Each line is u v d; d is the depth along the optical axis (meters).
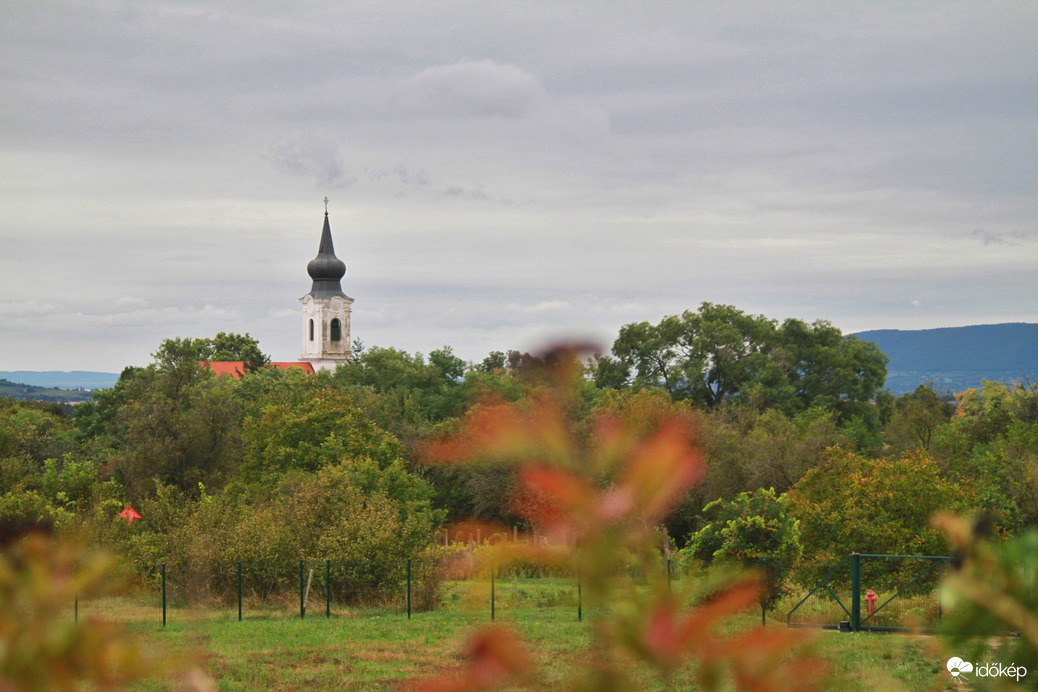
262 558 35.53
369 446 52.25
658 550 1.13
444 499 43.97
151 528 39.88
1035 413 78.75
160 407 58.47
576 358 1.18
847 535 30.28
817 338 98.56
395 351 94.19
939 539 29.03
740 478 49.69
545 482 1.14
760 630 1.12
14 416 74.94
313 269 165.88
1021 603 1.09
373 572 35.41
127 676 1.30
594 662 1.10
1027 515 23.58
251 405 65.62
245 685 21.16
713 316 92.38
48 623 1.30
